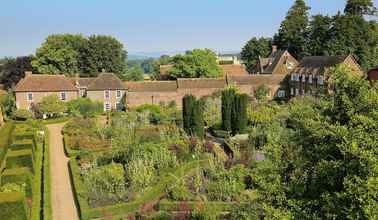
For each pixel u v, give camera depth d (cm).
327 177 1059
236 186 2505
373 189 908
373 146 984
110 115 5978
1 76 9281
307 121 1203
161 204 2389
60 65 8656
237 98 4519
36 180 3031
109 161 3347
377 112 1051
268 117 4634
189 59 8375
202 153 3566
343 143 1015
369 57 7875
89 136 4428
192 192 2558
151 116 5578
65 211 2542
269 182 1206
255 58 11400
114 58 9538
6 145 3859
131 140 3762
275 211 1083
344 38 7988
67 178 3225
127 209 2448
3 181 2631
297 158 1216
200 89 7294
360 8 8994
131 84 7306
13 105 6888
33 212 2414
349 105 1102
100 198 2544
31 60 9012
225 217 2141
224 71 9388
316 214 1069
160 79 9362
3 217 2161
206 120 5253
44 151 4016
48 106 6456
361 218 930
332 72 1190
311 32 9375
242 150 3578
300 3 10012
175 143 3603
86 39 9412
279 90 7669
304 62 7450
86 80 7844
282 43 10188
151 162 2998
